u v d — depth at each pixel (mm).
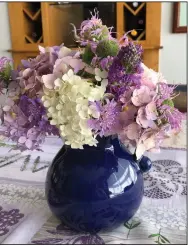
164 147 914
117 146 538
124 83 439
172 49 2146
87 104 422
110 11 2043
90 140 446
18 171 790
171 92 468
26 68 490
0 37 2279
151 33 2059
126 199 520
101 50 444
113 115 435
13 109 482
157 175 751
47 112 454
